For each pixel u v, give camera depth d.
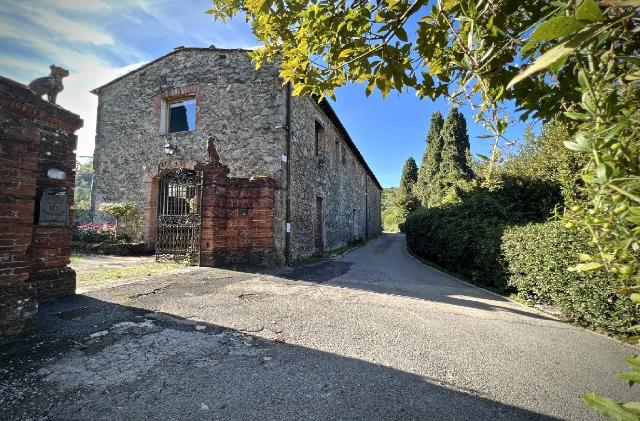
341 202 17.34
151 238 11.03
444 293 6.40
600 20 0.65
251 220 8.66
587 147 0.80
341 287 6.44
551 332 4.22
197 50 10.80
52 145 4.63
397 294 6.07
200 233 8.04
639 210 0.66
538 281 5.40
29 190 3.35
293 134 10.17
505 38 1.34
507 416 2.31
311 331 3.83
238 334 3.61
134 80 11.84
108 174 11.92
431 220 12.27
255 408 2.28
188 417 2.14
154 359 2.92
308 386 2.60
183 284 5.91
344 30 1.90
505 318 4.78
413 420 2.22
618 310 3.95
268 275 7.34
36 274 4.45
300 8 2.12
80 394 2.33
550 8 1.22
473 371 2.99
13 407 2.14
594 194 0.86
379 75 2.02
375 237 30.98
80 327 3.57
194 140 10.49
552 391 2.68
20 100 3.30
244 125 9.89
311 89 2.41
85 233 11.13
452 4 1.30
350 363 3.04
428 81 1.96
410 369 2.98
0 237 3.10
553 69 0.85
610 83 0.93
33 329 3.33
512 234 6.33
